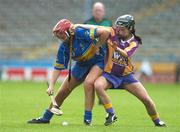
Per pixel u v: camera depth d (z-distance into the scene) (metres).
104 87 27.16
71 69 28.17
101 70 27.45
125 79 27.48
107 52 27.25
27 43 97.62
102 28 26.39
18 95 55.66
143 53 92.56
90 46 26.92
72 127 26.83
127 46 26.81
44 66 84.69
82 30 26.56
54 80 27.62
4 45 98.12
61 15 102.38
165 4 100.88
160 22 98.88
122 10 101.56
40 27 100.69
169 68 83.69
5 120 31.97
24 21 102.38
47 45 95.88
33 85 74.00
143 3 101.69
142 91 27.58
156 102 49.75
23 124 28.75
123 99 52.12
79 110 39.62
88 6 81.75
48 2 104.56
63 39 26.61
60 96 28.55
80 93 60.59
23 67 85.62
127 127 27.36
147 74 83.31
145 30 97.69
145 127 27.61
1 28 101.44
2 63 86.62
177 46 94.06
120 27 26.48
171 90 67.75
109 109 27.41
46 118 29.14
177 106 45.38
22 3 105.38
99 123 30.58
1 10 104.75
